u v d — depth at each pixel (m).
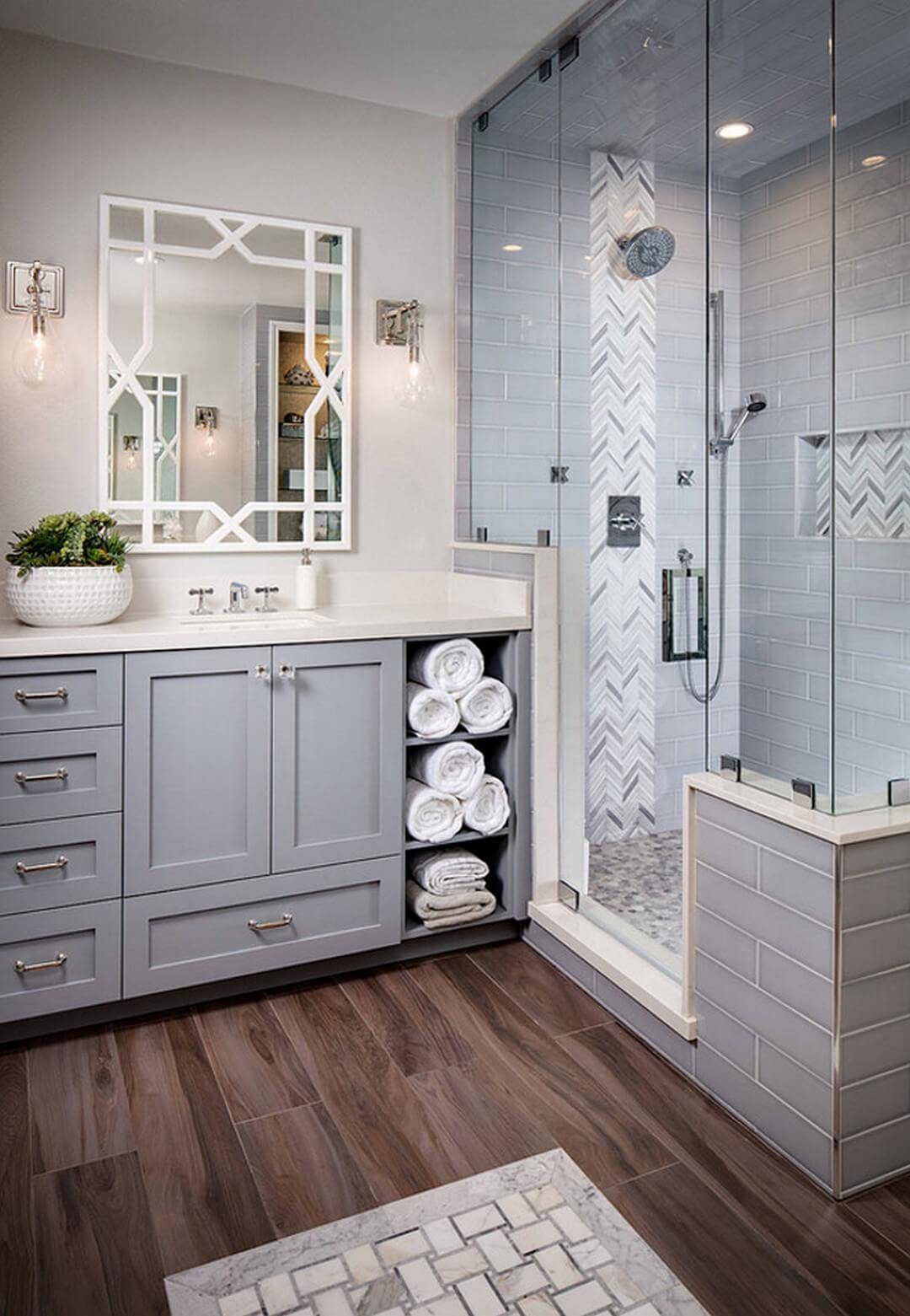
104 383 2.78
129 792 2.37
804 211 1.90
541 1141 1.94
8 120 2.65
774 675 1.99
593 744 2.74
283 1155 1.90
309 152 3.03
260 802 2.51
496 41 2.73
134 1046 2.31
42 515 2.74
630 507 2.51
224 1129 1.99
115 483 2.82
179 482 2.90
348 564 3.19
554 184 2.79
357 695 2.62
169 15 2.58
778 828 1.86
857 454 1.81
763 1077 1.93
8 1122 2.01
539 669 2.85
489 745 3.00
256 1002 2.54
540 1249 1.65
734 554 2.11
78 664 2.29
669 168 2.34
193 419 2.91
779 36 1.93
